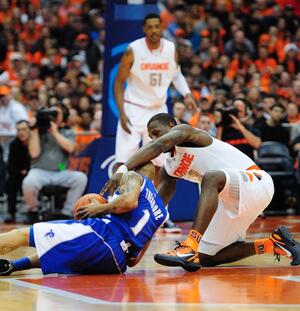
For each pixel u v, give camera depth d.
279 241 11.23
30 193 21.06
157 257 10.35
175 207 20.72
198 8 38.22
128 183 10.23
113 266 10.23
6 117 25.52
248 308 7.80
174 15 38.53
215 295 8.59
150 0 20.27
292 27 37.44
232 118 21.14
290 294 8.64
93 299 8.33
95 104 27.70
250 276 10.14
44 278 9.98
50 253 10.03
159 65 17.56
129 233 10.29
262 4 39.44
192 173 11.28
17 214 24.52
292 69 33.88
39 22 39.16
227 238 11.11
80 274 10.29
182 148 11.03
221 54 35.06
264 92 29.09
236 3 38.66
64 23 38.19
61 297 8.47
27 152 22.41
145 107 17.70
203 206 10.51
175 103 22.77
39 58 35.53
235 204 10.84
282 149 23.28
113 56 20.16
